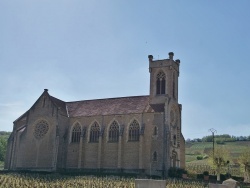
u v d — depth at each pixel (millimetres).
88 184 61031
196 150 198750
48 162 91938
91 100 102812
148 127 86000
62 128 95938
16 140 96750
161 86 92562
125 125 88750
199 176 82500
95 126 93375
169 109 88625
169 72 92500
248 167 92125
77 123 96312
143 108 89938
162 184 20656
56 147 92125
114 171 86562
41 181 65062
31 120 97875
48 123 95375
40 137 95188
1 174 80062
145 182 20969
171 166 85750
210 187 26094
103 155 89375
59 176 76562
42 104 97875
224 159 93750
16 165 94875
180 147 93938
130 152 86000
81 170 90688
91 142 92375
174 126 91375
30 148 95500
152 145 84312
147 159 83688
